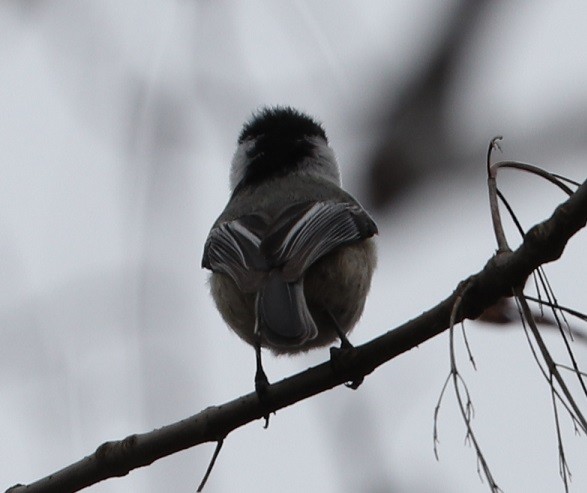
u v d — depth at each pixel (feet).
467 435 20.45
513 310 25.29
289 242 32.35
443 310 25.99
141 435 27.71
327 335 34.65
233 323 34.22
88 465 27.99
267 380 28.22
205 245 35.45
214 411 27.48
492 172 25.53
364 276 34.01
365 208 30.07
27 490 28.50
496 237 25.08
